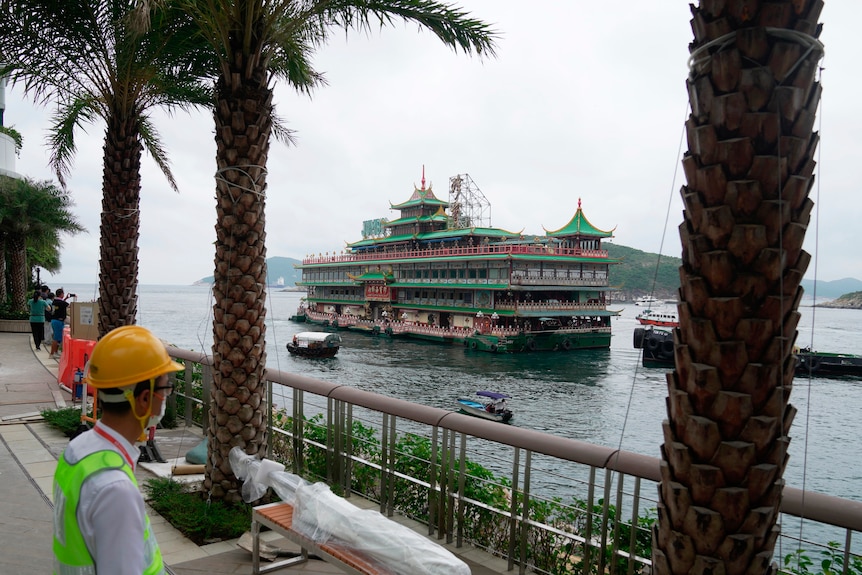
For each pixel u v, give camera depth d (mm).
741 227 2082
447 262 67312
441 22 6523
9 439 7672
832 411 34250
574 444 4070
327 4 6012
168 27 7398
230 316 5441
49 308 19078
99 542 1666
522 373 49375
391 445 5445
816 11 2129
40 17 7547
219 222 5570
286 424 7820
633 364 54094
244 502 5430
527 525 4348
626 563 4176
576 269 63531
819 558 9469
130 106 8547
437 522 5137
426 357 57656
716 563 2143
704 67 2211
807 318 138625
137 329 2014
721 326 2113
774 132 2088
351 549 3576
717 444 2121
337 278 90000
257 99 5547
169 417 8609
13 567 4250
